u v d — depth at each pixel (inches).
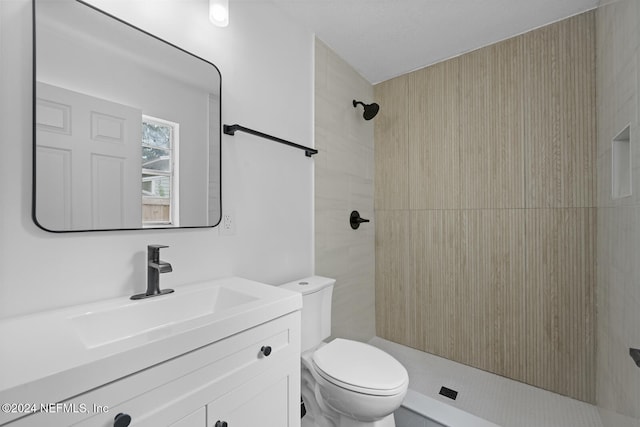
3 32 30.0
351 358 52.2
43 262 32.2
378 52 80.0
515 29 70.1
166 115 43.0
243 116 54.6
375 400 43.4
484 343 77.3
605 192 55.7
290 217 64.9
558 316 67.2
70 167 34.0
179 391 26.4
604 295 56.4
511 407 62.0
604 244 56.4
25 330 27.5
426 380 72.4
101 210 36.4
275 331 36.3
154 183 41.6
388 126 95.6
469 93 79.7
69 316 31.0
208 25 48.9
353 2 61.1
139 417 23.6
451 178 83.0
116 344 23.9
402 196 92.6
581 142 64.3
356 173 88.8
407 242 91.4
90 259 35.7
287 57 64.3
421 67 88.1
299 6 62.2
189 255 45.8
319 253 73.3
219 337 29.6
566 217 66.2
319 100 73.6
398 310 93.1
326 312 63.5
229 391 30.6
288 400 38.2
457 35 72.4
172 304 39.2
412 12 64.1
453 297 82.6
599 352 60.2
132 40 39.6
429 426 58.1
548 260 68.4
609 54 52.2
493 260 76.0
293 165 65.9
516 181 72.6
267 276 59.1
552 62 67.6
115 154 37.8
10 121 30.3
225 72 51.4
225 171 51.2
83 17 35.2
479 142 78.2
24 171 31.1
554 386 67.3
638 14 38.0
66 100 33.8
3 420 17.8
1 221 29.7
